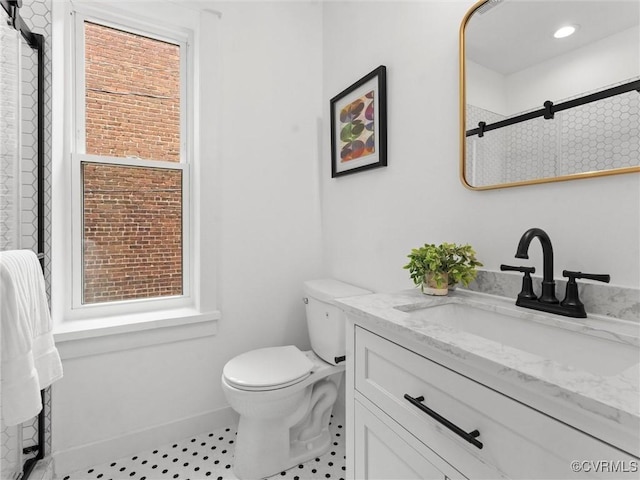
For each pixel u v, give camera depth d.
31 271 0.97
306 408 1.58
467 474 0.64
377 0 1.59
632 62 0.77
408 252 1.43
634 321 0.76
